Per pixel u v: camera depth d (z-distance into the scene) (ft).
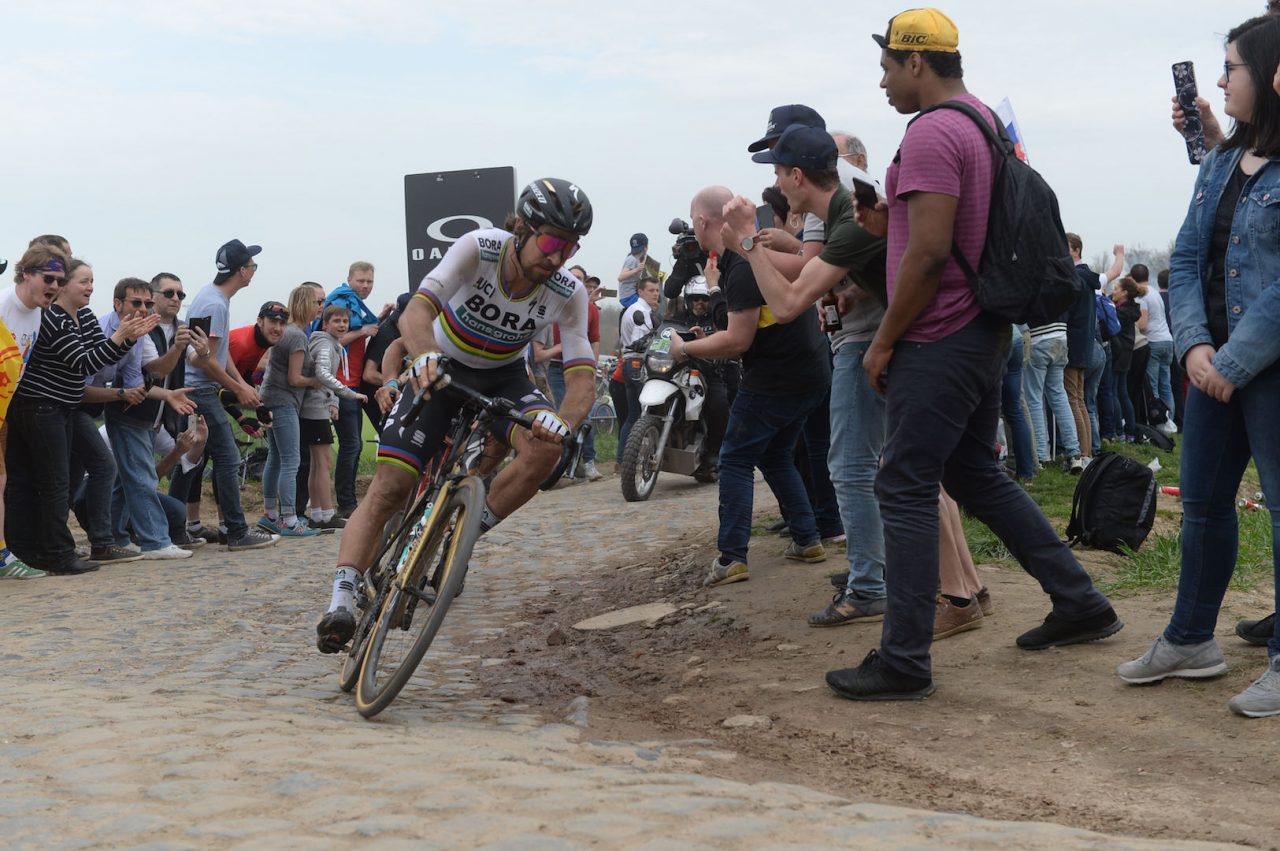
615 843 7.74
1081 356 34.47
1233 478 12.23
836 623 16.78
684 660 16.63
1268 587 17.29
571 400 14.75
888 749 11.58
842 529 21.99
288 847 7.72
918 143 12.25
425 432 14.23
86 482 30.37
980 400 13.57
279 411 32.14
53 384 26.35
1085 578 14.20
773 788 9.56
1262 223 11.56
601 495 36.24
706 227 18.33
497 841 7.75
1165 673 12.57
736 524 20.31
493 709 14.23
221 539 31.76
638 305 39.75
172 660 17.43
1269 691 11.40
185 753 10.21
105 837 8.09
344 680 14.51
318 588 24.49
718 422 34.88
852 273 14.69
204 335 28.07
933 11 12.92
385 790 9.05
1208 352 12.00
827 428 21.40
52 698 13.21
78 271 26.48
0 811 8.73
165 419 29.48
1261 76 11.48
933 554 13.12
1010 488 14.35
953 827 8.27
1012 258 12.49
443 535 13.34
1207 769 10.39
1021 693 12.94
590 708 14.12
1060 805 9.75
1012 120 15.78
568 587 23.66
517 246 14.05
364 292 35.22
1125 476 20.13
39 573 26.50
